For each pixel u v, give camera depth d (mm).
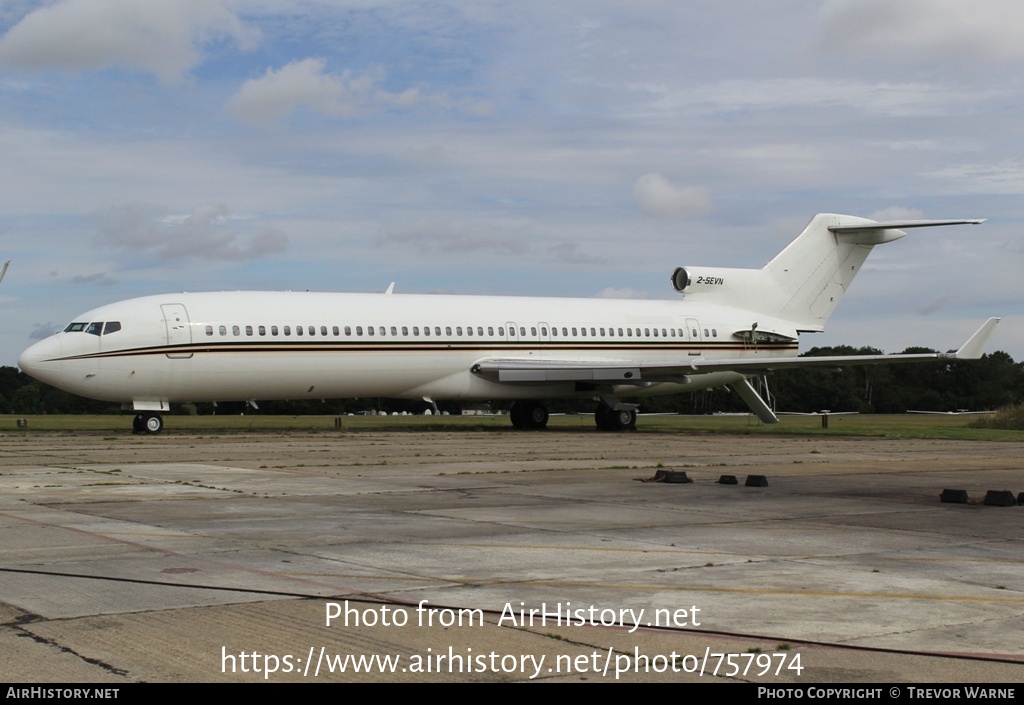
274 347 37469
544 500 17766
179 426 45250
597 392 45500
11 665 7699
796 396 112062
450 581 10695
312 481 20594
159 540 13133
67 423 49469
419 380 41281
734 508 16953
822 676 7637
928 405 113188
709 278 49281
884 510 16953
